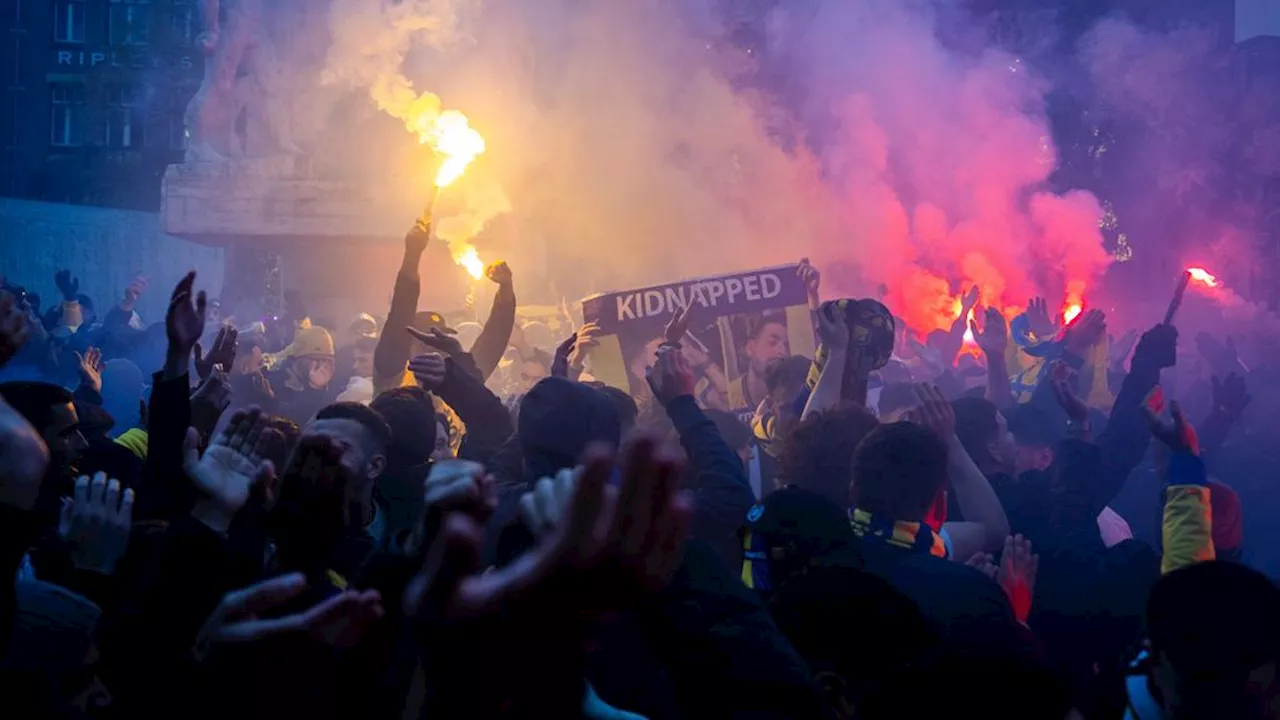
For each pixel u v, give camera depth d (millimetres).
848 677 2463
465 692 1378
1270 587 2545
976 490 4129
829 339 4637
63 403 3676
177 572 2264
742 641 2363
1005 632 2379
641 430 1321
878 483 3461
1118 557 3889
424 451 3857
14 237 26328
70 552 3049
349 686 1834
